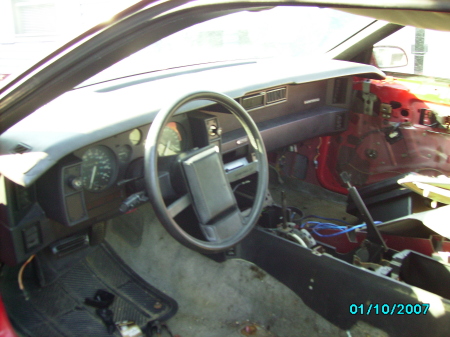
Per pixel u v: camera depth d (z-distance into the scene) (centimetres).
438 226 183
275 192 339
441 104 249
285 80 236
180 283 238
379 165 290
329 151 316
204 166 161
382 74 271
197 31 251
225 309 223
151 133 145
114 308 219
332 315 181
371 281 163
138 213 258
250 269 229
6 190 155
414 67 286
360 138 295
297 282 194
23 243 165
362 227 232
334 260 175
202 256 247
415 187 200
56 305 212
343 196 318
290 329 204
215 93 159
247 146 212
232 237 167
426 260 180
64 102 195
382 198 263
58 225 176
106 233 254
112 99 196
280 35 282
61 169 159
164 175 165
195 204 161
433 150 260
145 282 238
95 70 131
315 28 286
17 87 129
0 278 196
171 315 220
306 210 313
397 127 272
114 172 181
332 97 287
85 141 157
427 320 148
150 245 255
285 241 194
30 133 164
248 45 277
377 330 165
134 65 238
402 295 154
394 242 212
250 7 111
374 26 275
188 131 193
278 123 252
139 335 204
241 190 236
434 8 88
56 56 125
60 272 227
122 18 119
